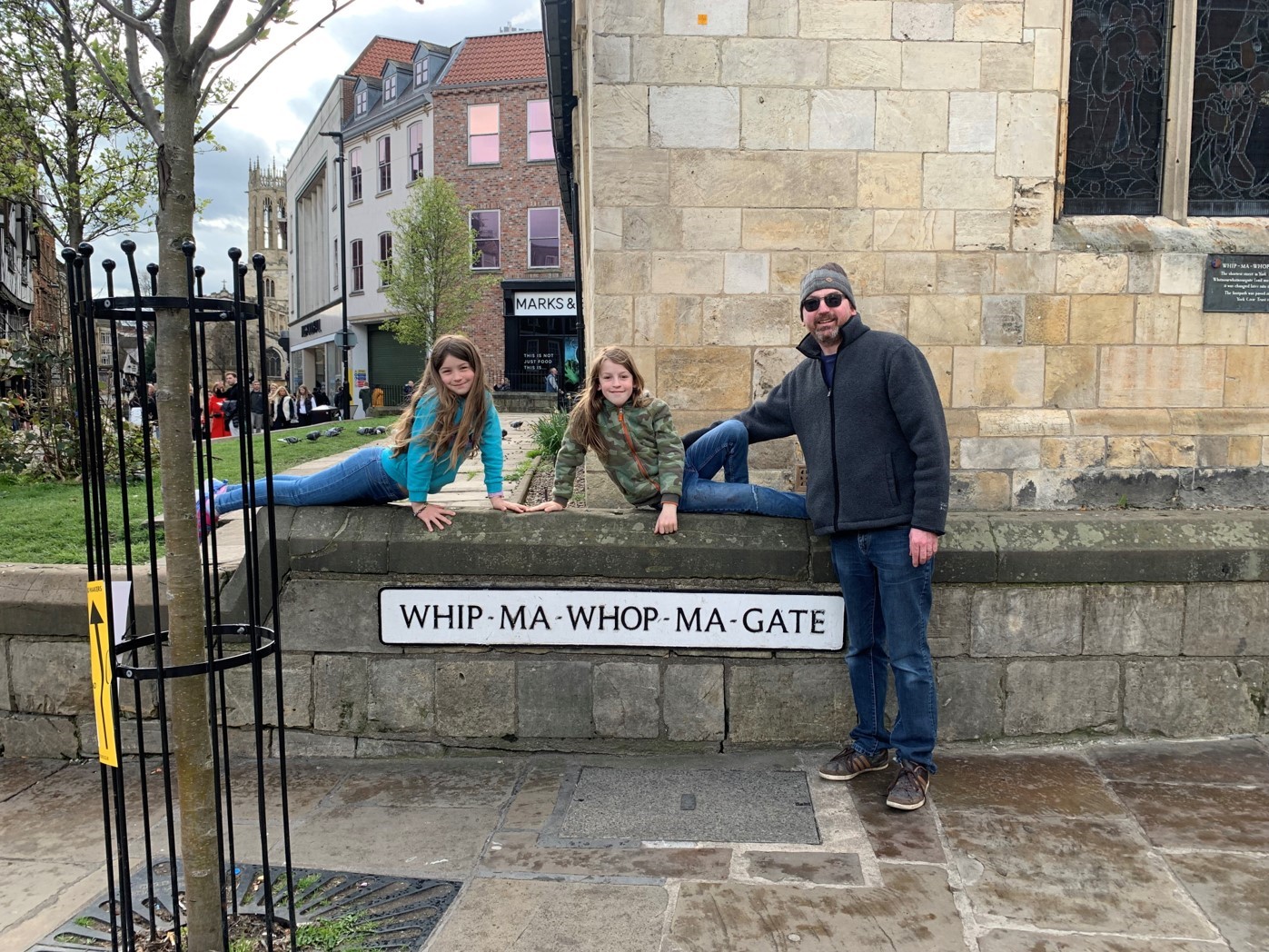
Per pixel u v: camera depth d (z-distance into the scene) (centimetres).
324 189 4247
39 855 328
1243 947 262
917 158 482
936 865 307
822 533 365
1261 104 520
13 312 2192
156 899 293
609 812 348
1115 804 349
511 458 1039
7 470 847
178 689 245
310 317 4462
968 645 399
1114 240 491
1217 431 493
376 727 402
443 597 394
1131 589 398
